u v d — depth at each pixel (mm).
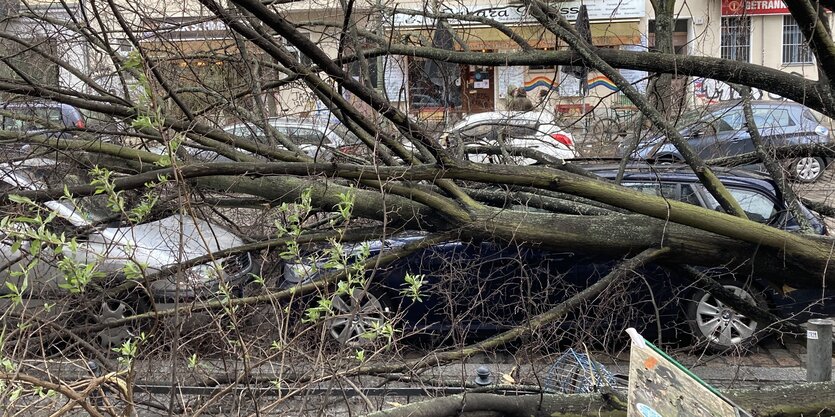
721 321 5430
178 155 4383
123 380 2568
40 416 2412
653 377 1991
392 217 4539
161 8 4969
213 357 3412
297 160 4641
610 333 4543
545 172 4055
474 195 5047
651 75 5406
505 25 5480
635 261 4258
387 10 5273
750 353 5664
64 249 2525
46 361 2570
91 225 3654
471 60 4781
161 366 3541
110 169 4605
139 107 3002
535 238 4371
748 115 5688
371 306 3229
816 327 3160
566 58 4617
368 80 4359
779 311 5477
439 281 4984
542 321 4184
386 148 5230
